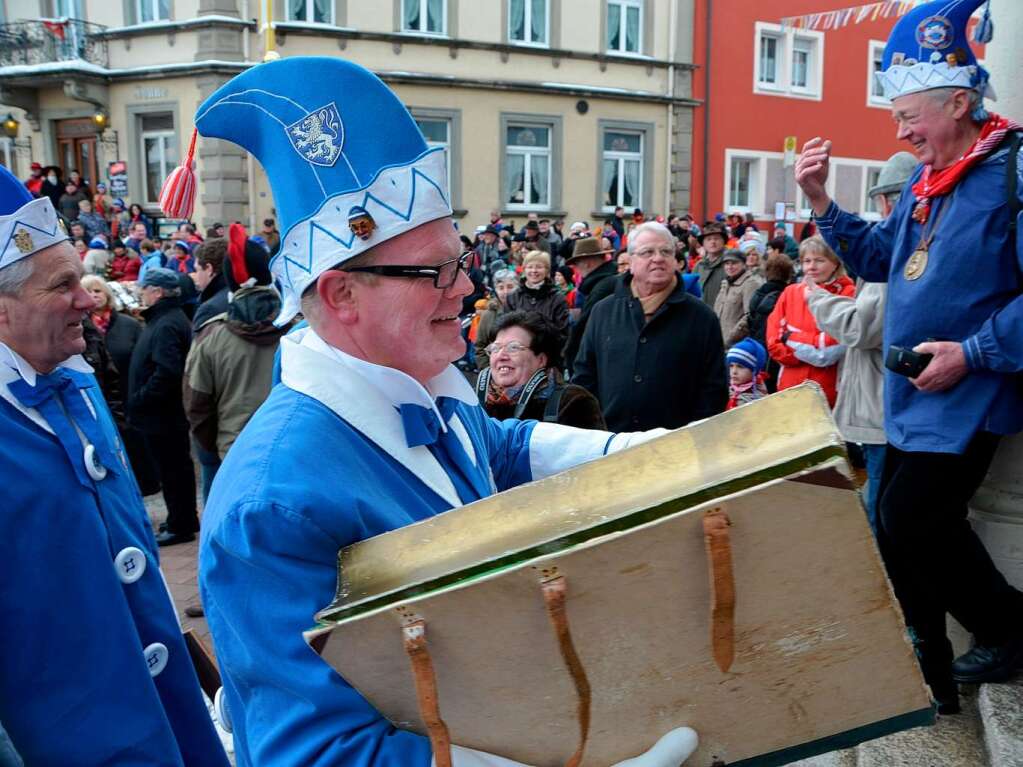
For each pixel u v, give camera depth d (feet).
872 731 2.94
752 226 53.52
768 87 61.93
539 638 2.83
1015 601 7.40
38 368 4.87
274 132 3.72
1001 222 6.56
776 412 2.76
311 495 3.16
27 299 4.69
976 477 7.09
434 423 3.89
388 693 3.02
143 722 4.67
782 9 61.11
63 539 4.55
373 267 3.61
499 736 3.00
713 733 2.95
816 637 2.76
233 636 3.18
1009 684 7.39
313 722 3.02
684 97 58.44
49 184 48.03
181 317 15.43
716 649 2.76
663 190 59.31
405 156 3.64
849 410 10.43
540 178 55.77
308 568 3.12
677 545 2.63
